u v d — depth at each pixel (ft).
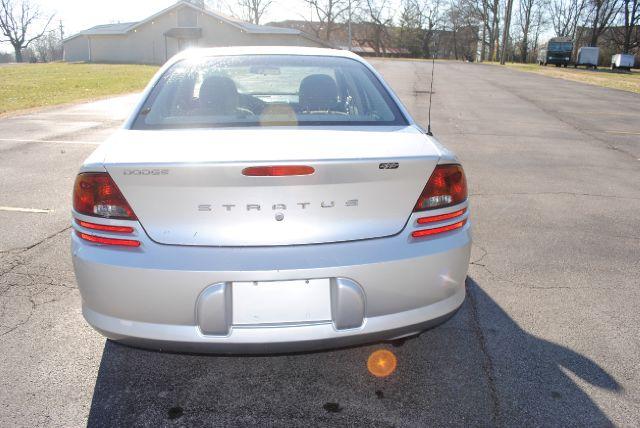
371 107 8.83
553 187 19.51
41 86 62.28
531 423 6.98
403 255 6.66
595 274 11.74
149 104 8.43
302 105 8.81
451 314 7.32
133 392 7.58
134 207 6.41
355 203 6.56
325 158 6.35
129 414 7.11
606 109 45.85
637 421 7.03
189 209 6.35
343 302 6.48
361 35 233.14
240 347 6.46
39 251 12.60
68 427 6.83
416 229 6.84
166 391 7.62
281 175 6.24
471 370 8.15
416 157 6.71
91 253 6.57
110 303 6.56
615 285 11.19
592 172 22.15
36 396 7.42
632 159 25.16
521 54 225.76
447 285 7.08
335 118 8.30
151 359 8.41
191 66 9.63
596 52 144.05
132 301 6.46
